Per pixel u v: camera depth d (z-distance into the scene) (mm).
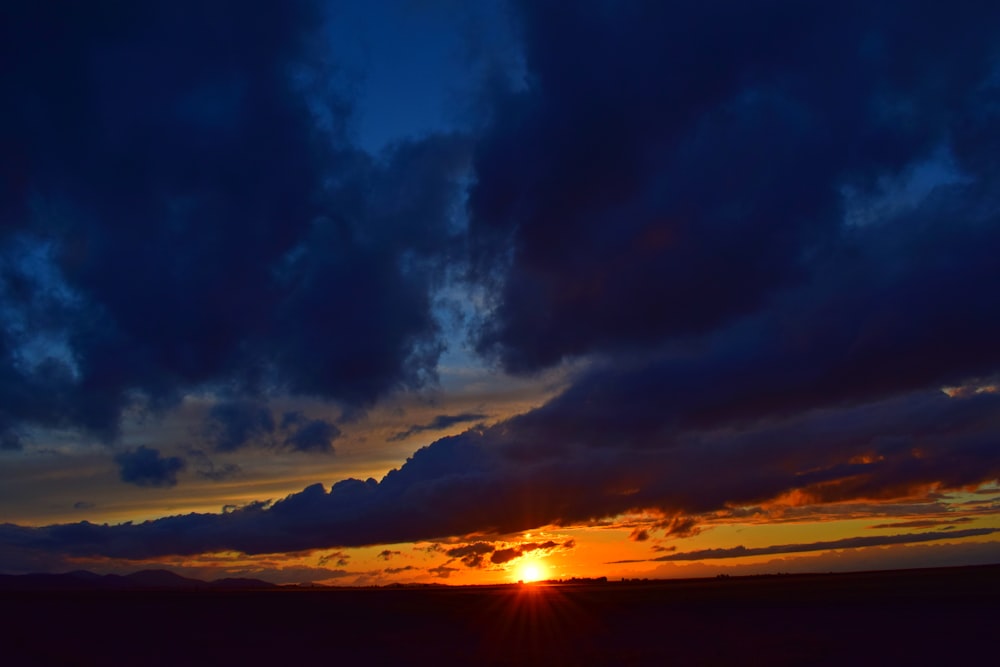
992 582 122188
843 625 68875
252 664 57750
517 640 68188
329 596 133875
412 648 65250
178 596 142250
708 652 55906
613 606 98938
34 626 81312
